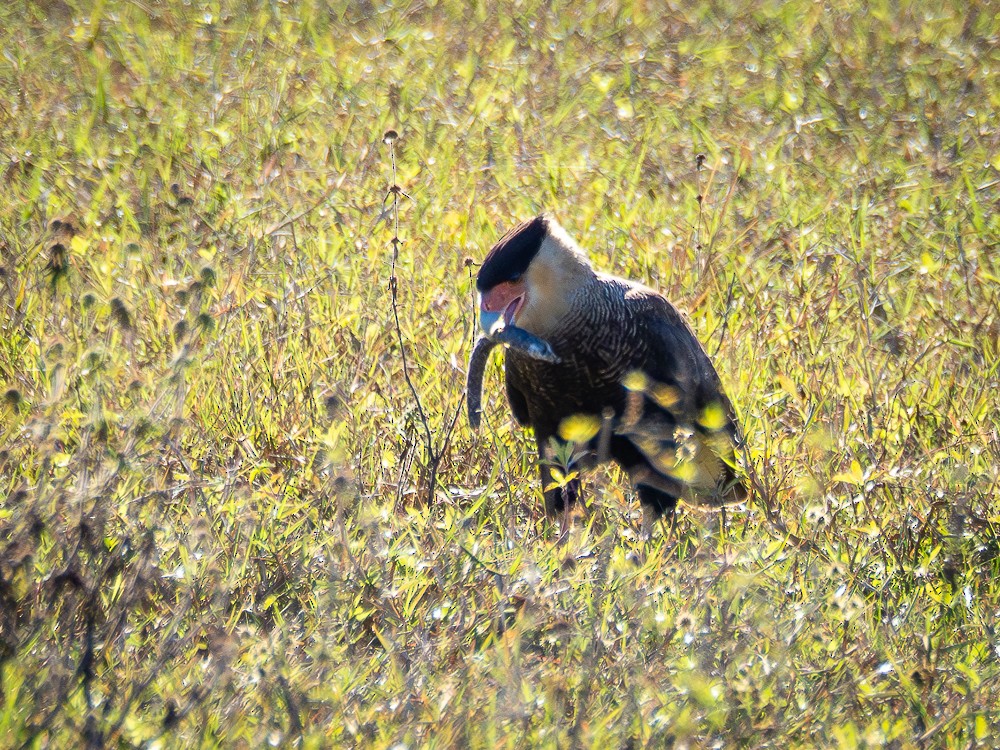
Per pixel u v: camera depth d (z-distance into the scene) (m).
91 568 6.87
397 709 6.64
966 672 7.34
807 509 9.17
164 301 11.06
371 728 6.41
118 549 6.78
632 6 21.45
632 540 9.48
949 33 20.42
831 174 16.25
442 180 15.33
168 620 7.34
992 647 7.97
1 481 8.18
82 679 6.38
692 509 10.22
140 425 6.82
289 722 6.32
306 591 8.00
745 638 7.21
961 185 15.52
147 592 7.06
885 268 13.87
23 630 6.68
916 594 8.54
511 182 15.70
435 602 7.75
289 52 19.20
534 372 10.12
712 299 12.74
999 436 10.37
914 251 14.34
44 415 7.37
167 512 8.01
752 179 15.88
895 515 9.55
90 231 13.44
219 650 6.62
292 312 11.80
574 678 6.86
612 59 19.62
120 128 16.47
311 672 6.63
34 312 11.06
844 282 13.38
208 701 6.32
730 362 11.42
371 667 7.06
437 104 17.64
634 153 16.67
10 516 6.96
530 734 6.39
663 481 10.11
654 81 18.95
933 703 7.30
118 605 6.77
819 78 19.00
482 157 16.42
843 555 8.88
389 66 19.02
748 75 19.08
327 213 14.50
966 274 13.00
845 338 12.25
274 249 13.41
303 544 8.12
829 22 20.86
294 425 10.40
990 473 9.79
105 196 14.46
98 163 15.27
